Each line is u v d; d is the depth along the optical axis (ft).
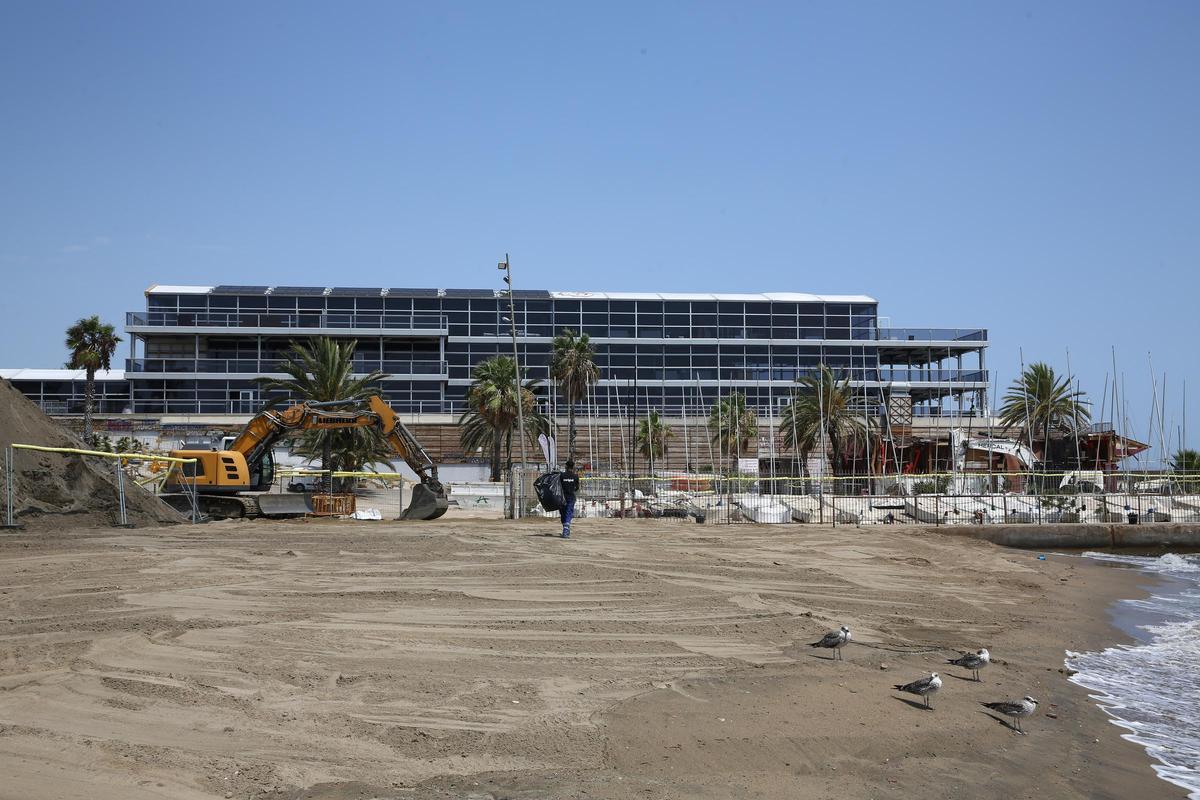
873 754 24.71
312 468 208.85
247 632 34.96
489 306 272.92
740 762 23.12
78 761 20.12
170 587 45.47
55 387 263.49
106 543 67.62
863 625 44.57
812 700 29.17
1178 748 28.12
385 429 115.96
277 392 246.88
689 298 281.95
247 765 20.74
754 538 96.17
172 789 19.02
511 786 20.36
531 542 77.46
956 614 51.08
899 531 119.03
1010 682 35.01
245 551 64.18
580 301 277.03
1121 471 200.54
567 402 254.68
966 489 171.53
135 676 27.76
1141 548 129.39
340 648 32.83
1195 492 166.81
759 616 43.73
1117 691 35.55
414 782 20.36
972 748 26.16
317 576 51.78
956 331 285.84
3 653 30.25
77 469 86.28
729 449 238.48
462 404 258.98
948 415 273.95
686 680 30.60
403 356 265.13
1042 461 222.48
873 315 288.10
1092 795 23.45
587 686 29.14
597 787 20.57
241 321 257.14
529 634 36.88
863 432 226.58
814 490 183.93
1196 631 51.96
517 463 232.73
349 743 22.66
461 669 30.53
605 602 45.80
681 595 48.96
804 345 282.56
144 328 251.19
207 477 111.24
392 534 83.05
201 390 252.42
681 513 134.72
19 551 60.85
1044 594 64.59
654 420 256.11
